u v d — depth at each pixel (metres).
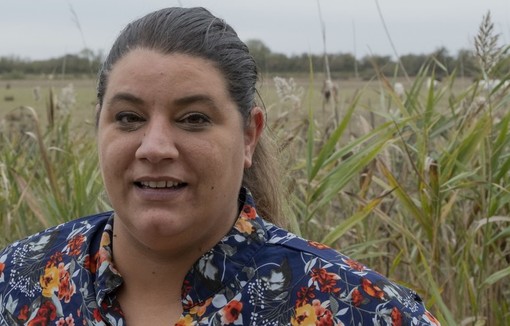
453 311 3.19
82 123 4.67
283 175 2.27
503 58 3.47
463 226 3.44
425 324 1.62
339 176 3.18
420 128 3.66
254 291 1.62
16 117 5.04
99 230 1.79
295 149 3.64
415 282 3.36
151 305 1.67
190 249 1.63
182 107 1.57
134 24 1.64
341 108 4.12
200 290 1.62
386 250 3.66
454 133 3.57
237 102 1.63
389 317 1.59
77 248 1.78
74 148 4.20
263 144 1.94
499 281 3.36
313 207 3.52
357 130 4.39
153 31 1.60
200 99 1.57
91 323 1.69
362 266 1.66
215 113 1.59
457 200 3.66
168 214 1.57
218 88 1.60
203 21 1.62
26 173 3.92
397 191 3.22
